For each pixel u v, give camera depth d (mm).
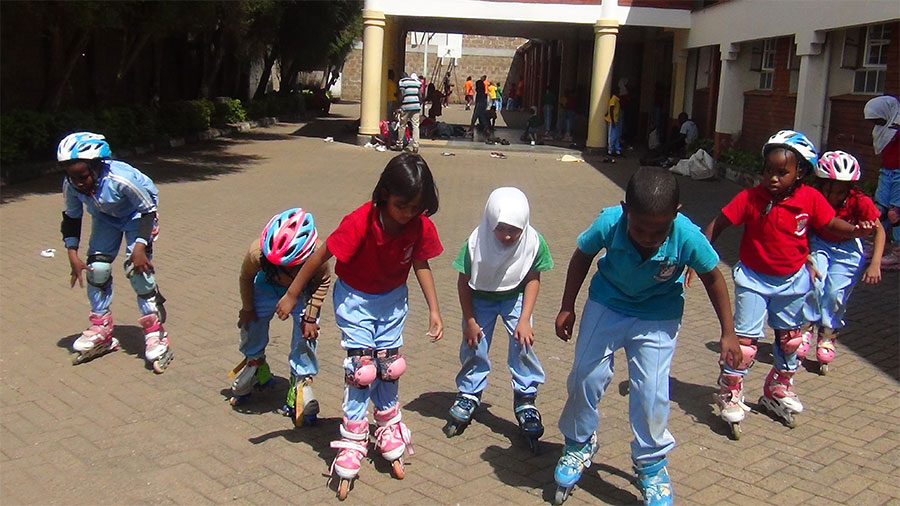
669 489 3727
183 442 4387
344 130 25156
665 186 3260
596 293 3828
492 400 5117
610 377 3805
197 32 18156
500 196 4121
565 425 3869
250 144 20906
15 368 5387
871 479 4125
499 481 4059
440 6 19609
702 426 4762
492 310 4559
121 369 5434
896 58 10711
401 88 19984
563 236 10312
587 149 20500
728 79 16703
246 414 4789
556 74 31078
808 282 4688
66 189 5352
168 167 15891
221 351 5805
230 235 9766
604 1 19391
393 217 3744
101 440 4383
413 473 4125
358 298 3992
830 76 12680
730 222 4703
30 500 3748
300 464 4172
